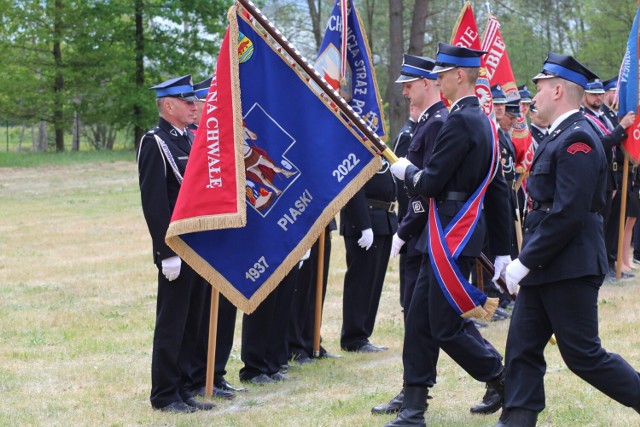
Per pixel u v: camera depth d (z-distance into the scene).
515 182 9.72
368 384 6.96
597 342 4.93
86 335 8.95
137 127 41.09
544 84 5.06
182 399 6.46
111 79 41.06
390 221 8.33
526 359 5.04
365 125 5.76
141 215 19.84
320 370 7.54
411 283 6.07
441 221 5.49
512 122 9.39
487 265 6.12
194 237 5.92
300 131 6.01
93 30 39.72
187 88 6.25
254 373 7.17
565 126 4.98
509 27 38.28
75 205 21.91
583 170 4.80
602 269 4.93
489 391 6.00
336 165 6.00
